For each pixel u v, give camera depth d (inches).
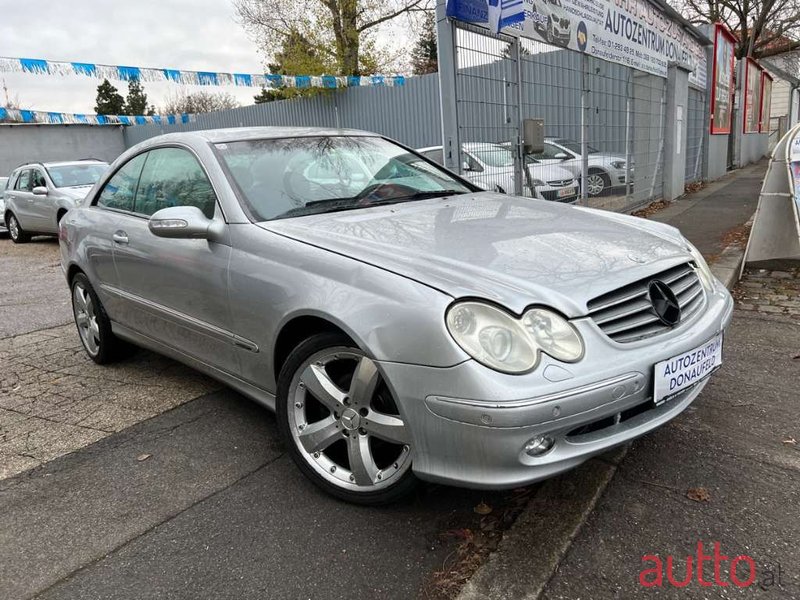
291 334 107.0
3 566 90.2
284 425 106.4
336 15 831.7
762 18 1216.2
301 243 105.0
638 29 395.2
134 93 2445.9
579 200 342.3
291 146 139.4
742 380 144.4
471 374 79.4
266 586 83.5
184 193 133.3
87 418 140.0
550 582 80.8
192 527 97.3
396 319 85.8
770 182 253.0
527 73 281.4
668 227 132.4
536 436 79.6
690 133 554.9
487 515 95.9
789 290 221.0
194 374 165.5
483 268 91.4
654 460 109.3
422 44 1005.2
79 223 170.4
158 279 135.3
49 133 965.8
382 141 161.5
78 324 180.7
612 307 90.7
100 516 101.6
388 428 91.2
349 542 91.7
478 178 246.7
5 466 119.6
